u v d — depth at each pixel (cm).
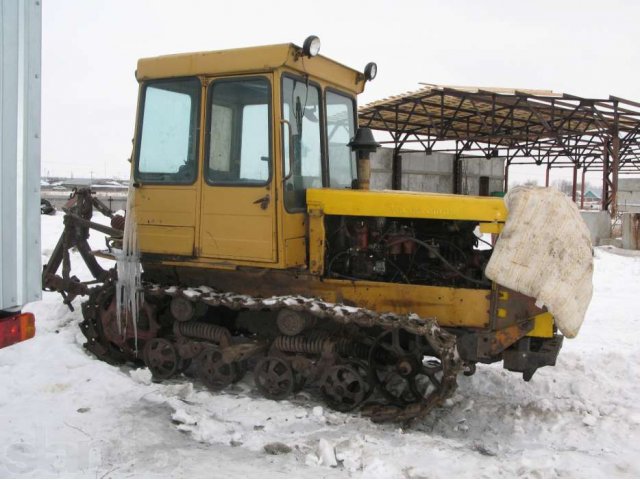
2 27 311
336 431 448
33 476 358
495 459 414
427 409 450
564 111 1944
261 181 494
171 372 550
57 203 2558
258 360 526
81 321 666
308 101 529
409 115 2041
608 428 472
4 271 318
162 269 570
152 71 539
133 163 555
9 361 556
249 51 491
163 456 394
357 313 469
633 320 827
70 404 466
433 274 505
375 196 498
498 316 470
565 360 626
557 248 443
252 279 538
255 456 406
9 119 317
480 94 1711
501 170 2842
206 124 516
